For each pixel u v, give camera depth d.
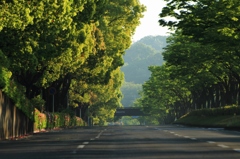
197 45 121.44
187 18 83.94
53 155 33.31
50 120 112.88
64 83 136.75
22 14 58.22
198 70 139.12
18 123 74.75
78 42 97.12
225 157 30.56
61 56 94.00
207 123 142.75
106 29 139.50
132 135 65.81
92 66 128.50
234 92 143.00
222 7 79.69
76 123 187.62
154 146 41.59
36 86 109.00
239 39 87.56
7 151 38.00
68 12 70.50
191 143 45.56
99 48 126.88
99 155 32.75
